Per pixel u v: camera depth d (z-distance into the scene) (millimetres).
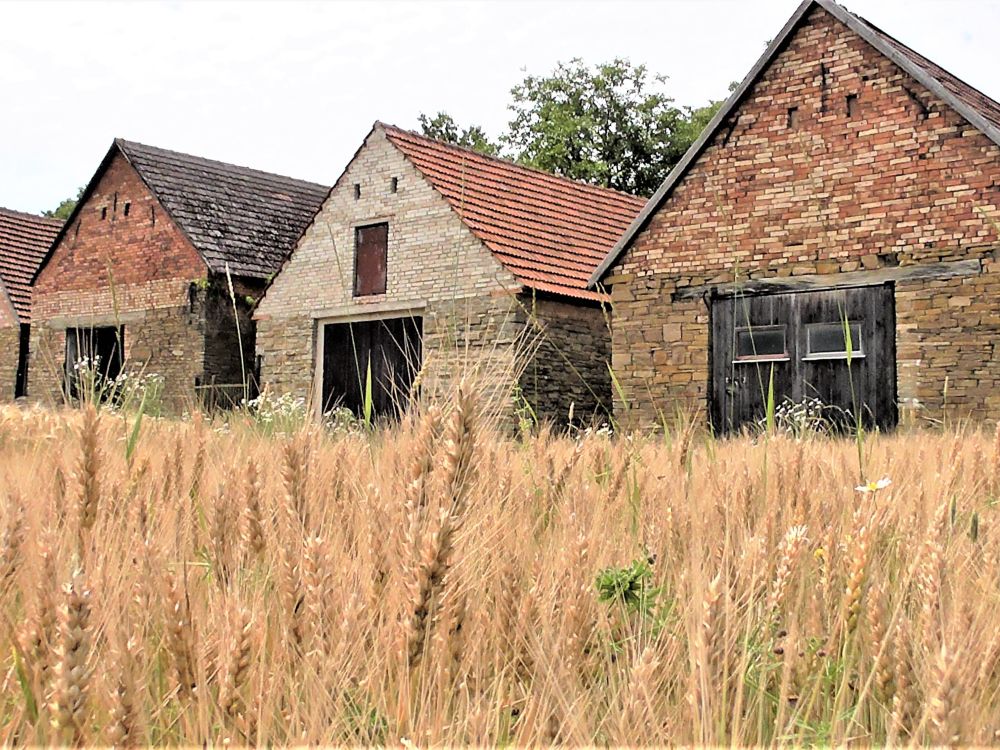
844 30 17375
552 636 2461
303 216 30453
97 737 1887
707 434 4781
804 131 17734
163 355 27188
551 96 47781
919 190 16500
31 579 2426
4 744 1950
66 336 29953
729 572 2580
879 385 16672
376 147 23406
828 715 2301
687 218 18953
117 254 28781
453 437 2424
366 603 2488
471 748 1998
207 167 29766
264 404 5922
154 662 2268
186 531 3010
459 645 2291
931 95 16438
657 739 2021
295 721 2092
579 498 3506
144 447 4117
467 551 2480
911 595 2637
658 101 47594
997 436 4156
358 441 4422
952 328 16047
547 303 20453
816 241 17500
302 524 2824
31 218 37125
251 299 26875
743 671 2109
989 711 2156
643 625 2600
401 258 22656
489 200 23062
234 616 2139
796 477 3674
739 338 18250
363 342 23391
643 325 19312
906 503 3559
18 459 4215
